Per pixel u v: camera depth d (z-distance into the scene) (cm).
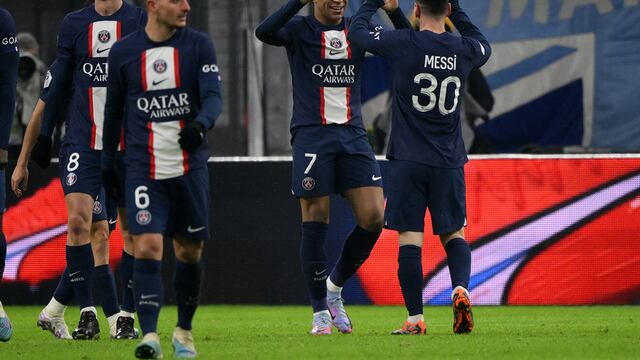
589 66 4491
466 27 2698
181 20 2006
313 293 2742
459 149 2598
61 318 2766
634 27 4459
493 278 4291
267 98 4438
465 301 2514
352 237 2764
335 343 2373
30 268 4397
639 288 4250
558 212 4278
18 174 2758
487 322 3334
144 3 4397
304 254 2741
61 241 4384
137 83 2009
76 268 2639
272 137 4438
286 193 4350
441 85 2547
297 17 2764
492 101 4525
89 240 2648
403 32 2569
